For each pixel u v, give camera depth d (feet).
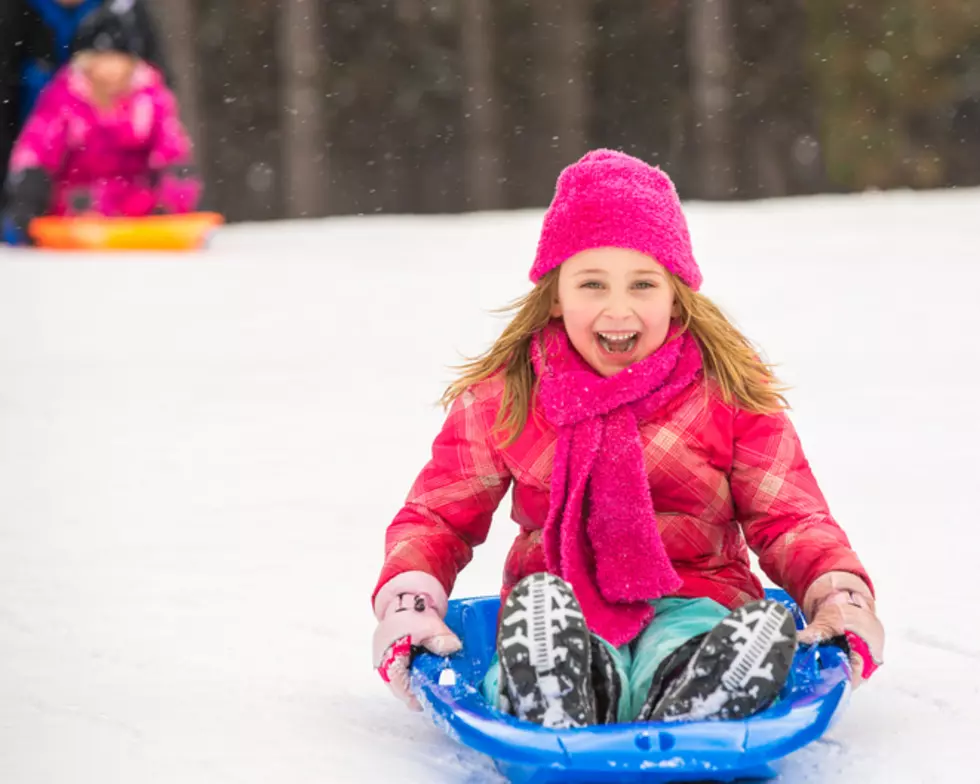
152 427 40.68
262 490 32.96
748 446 18.92
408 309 63.57
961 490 30.63
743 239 89.45
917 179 216.54
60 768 17.15
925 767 16.67
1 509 31.71
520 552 19.54
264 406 43.32
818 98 215.51
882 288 65.67
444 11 204.33
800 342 51.57
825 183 216.33
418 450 36.88
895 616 22.48
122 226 86.58
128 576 26.12
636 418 18.65
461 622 19.62
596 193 18.70
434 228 109.09
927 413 39.17
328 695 19.88
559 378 18.65
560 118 207.31
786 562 18.56
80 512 31.24
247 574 26.13
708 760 15.02
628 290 18.72
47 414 43.04
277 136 201.26
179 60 189.16
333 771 16.97
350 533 29.01
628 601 18.01
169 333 58.39
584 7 209.05
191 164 89.20
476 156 205.46
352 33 203.62
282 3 198.80
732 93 212.02
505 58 207.51
